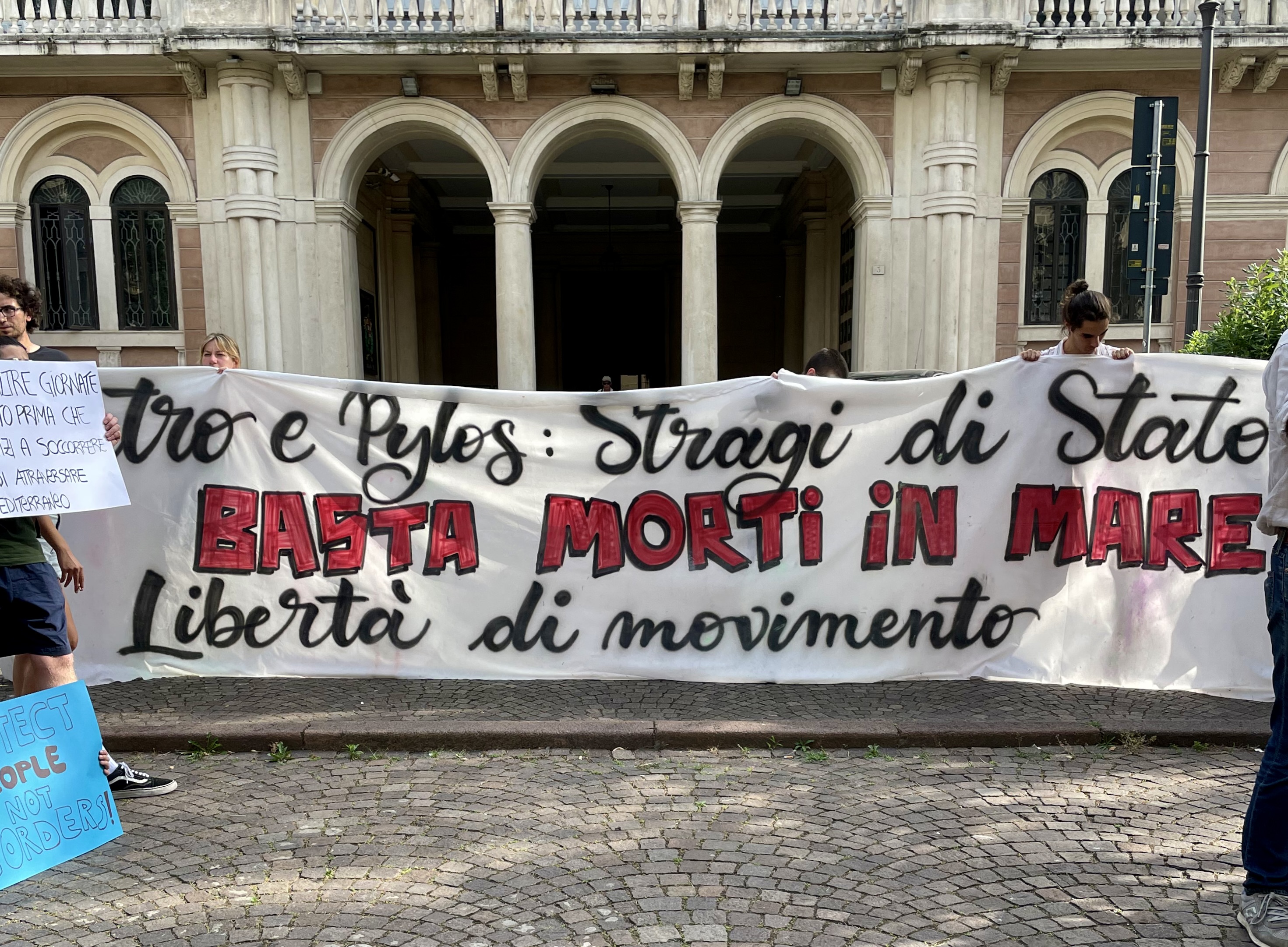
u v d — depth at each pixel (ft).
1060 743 13.92
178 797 12.14
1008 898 9.40
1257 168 41.68
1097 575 15.94
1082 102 41.14
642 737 13.91
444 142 49.85
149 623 16.08
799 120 41.27
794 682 16.19
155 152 41.63
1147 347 24.79
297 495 16.16
